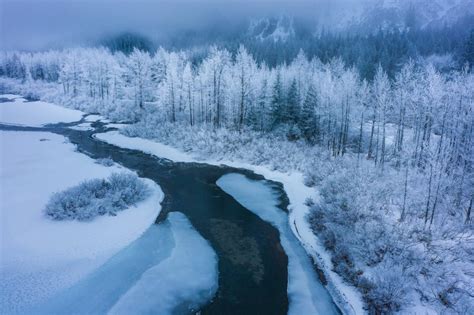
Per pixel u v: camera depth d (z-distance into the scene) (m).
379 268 13.30
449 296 11.57
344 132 35.84
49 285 13.10
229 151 35.03
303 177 28.22
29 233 16.42
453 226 16.39
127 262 15.33
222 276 14.69
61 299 12.52
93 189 21.12
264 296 13.41
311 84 41.22
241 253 16.66
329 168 27.59
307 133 40.81
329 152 34.31
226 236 18.38
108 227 18.00
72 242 16.19
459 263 13.49
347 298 13.05
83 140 41.00
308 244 17.53
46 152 33.38
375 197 19.61
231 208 22.23
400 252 13.98
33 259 14.47
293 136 40.94
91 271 14.38
